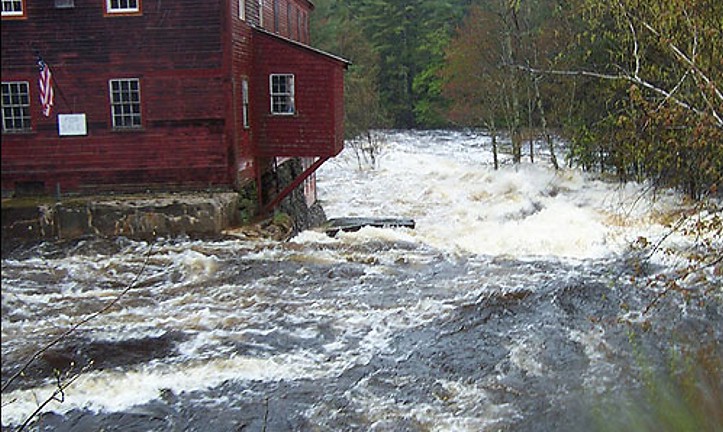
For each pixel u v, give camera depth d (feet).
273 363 30.99
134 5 57.47
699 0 29.30
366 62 168.35
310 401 27.22
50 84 57.31
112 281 44.52
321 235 58.39
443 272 45.42
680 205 57.31
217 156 58.90
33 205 54.34
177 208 54.29
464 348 32.09
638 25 35.40
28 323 36.73
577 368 29.37
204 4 57.21
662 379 27.89
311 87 62.23
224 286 43.11
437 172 111.34
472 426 24.97
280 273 45.62
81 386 28.71
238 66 59.52
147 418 26.03
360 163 123.13
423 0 213.87
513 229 61.05
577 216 63.77
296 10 89.56
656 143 30.14
